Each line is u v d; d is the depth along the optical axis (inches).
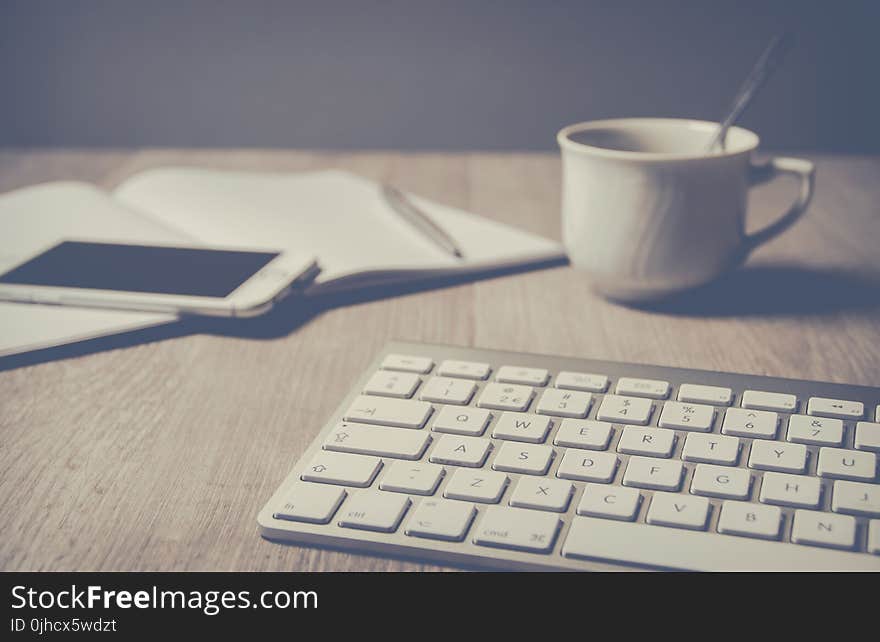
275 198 31.5
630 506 13.8
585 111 45.9
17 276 23.9
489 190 36.5
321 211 30.2
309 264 24.5
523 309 23.6
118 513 15.1
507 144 46.8
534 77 45.4
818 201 33.2
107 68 46.3
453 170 40.5
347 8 44.8
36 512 15.1
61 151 46.3
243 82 46.3
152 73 46.3
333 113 46.7
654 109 45.5
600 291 24.3
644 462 14.8
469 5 44.4
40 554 14.1
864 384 19.0
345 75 45.9
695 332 21.8
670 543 13.1
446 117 46.5
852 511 13.5
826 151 45.5
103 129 47.4
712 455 15.0
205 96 46.6
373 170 40.8
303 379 20.0
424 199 34.1
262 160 43.8
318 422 18.1
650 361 20.3
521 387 17.5
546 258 26.8
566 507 13.9
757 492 14.1
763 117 45.3
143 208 31.3
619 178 21.5
